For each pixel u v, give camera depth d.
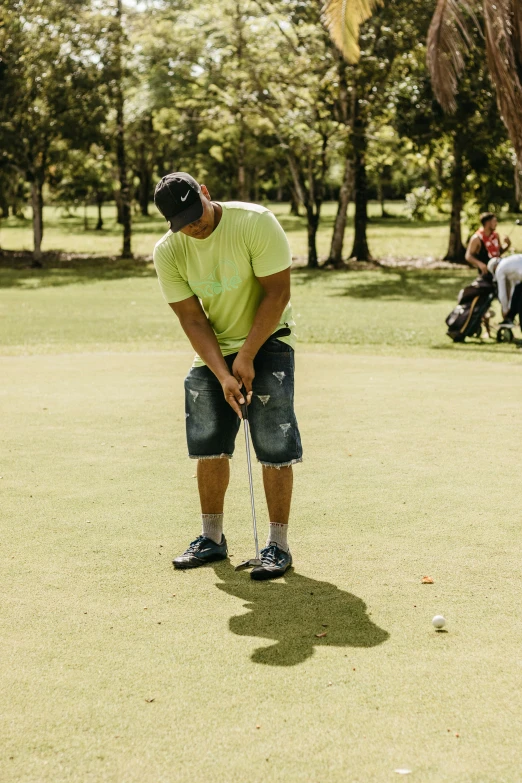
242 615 3.46
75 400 7.94
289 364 4.05
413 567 3.92
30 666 3.04
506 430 6.55
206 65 30.30
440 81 11.34
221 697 2.82
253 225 3.92
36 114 31.31
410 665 3.02
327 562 4.00
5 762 2.47
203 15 29.16
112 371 9.73
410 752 2.50
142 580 3.83
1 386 8.75
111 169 50.56
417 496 4.95
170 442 6.32
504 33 10.47
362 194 33.09
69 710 2.75
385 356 11.12
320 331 14.59
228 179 49.66
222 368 3.97
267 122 30.20
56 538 4.34
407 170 41.25
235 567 4.00
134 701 2.80
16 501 4.94
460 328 13.02
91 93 31.02
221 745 2.54
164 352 11.68
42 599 3.62
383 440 6.25
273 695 2.83
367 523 4.51
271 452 3.98
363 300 20.59
